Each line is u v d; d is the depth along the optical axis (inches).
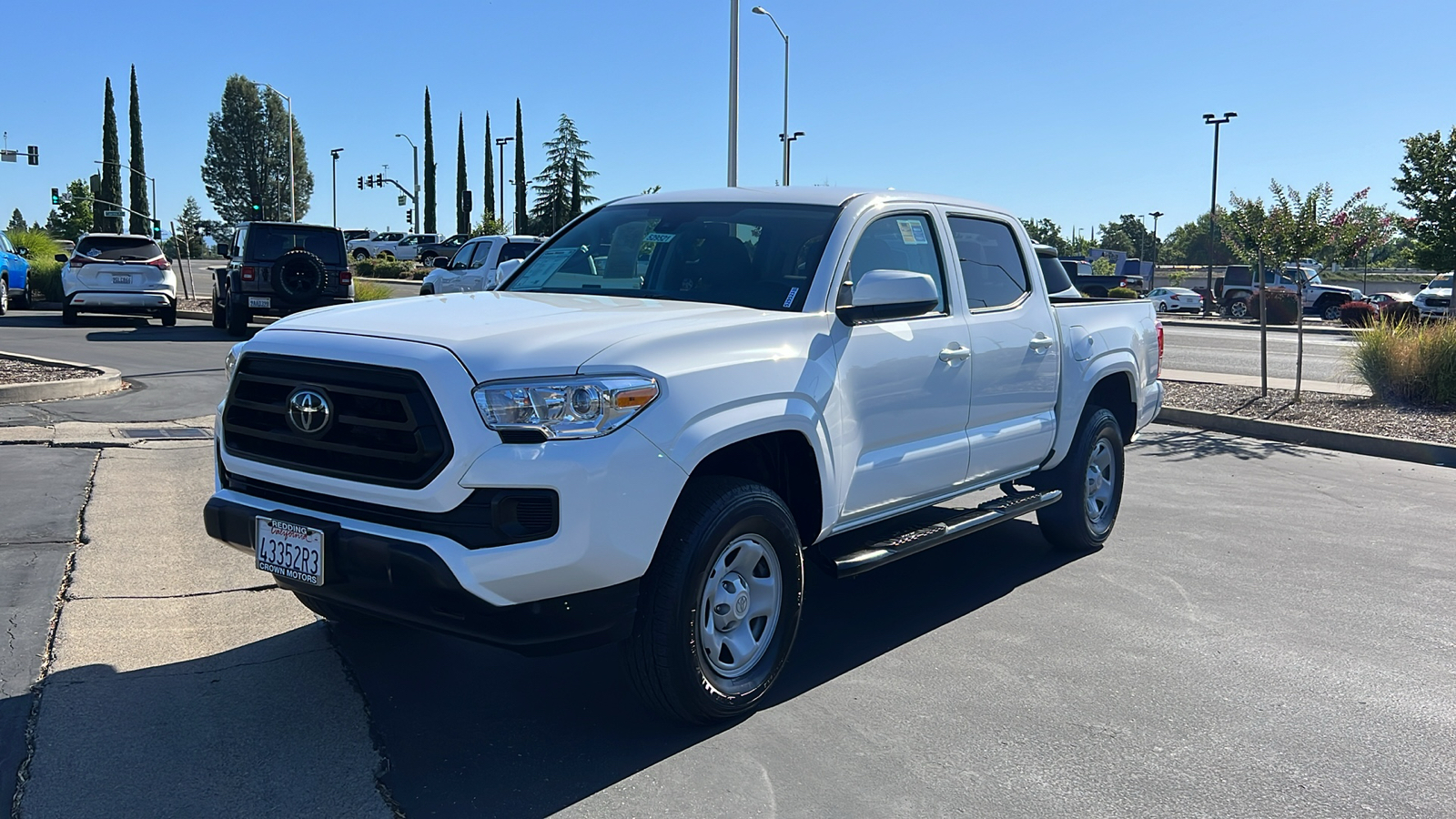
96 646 178.2
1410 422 453.1
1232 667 185.5
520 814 131.6
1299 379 512.1
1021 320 222.4
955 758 149.4
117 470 293.1
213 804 131.0
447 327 147.3
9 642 177.0
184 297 1107.3
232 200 4397.1
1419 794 141.7
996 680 178.1
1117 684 177.0
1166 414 491.5
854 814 133.8
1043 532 258.5
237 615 196.4
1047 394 231.1
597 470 135.2
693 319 156.0
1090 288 629.9
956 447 202.4
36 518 244.8
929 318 196.7
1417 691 176.4
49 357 564.4
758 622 163.2
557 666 179.8
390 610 141.6
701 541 146.2
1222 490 336.2
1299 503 318.7
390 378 137.5
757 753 149.6
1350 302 1316.4
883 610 215.0
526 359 136.8
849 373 173.0
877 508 187.2
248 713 157.1
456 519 134.0
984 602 220.5
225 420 157.6
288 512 146.0
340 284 725.3
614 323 150.7
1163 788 142.1
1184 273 2955.2
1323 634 202.7
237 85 4362.7
